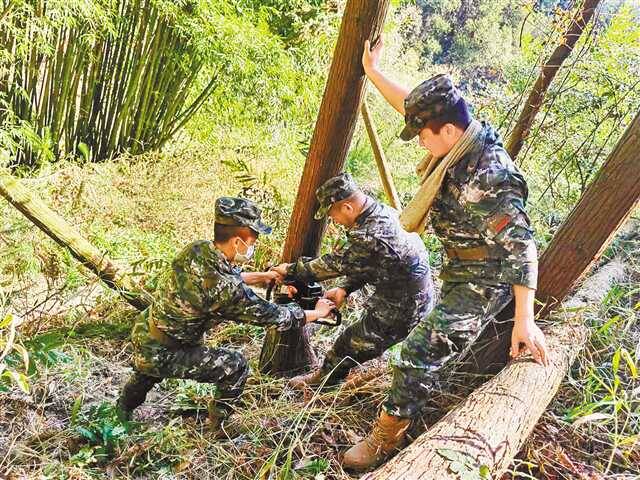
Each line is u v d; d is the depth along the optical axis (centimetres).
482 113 540
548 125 463
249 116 666
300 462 231
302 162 634
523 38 488
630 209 254
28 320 333
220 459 240
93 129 606
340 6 744
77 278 377
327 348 354
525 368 238
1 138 436
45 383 277
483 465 179
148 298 353
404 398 228
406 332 286
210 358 252
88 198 476
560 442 243
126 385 263
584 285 366
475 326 229
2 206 385
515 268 211
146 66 594
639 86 440
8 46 462
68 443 243
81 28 522
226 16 573
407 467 177
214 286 235
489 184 211
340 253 264
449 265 240
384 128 861
